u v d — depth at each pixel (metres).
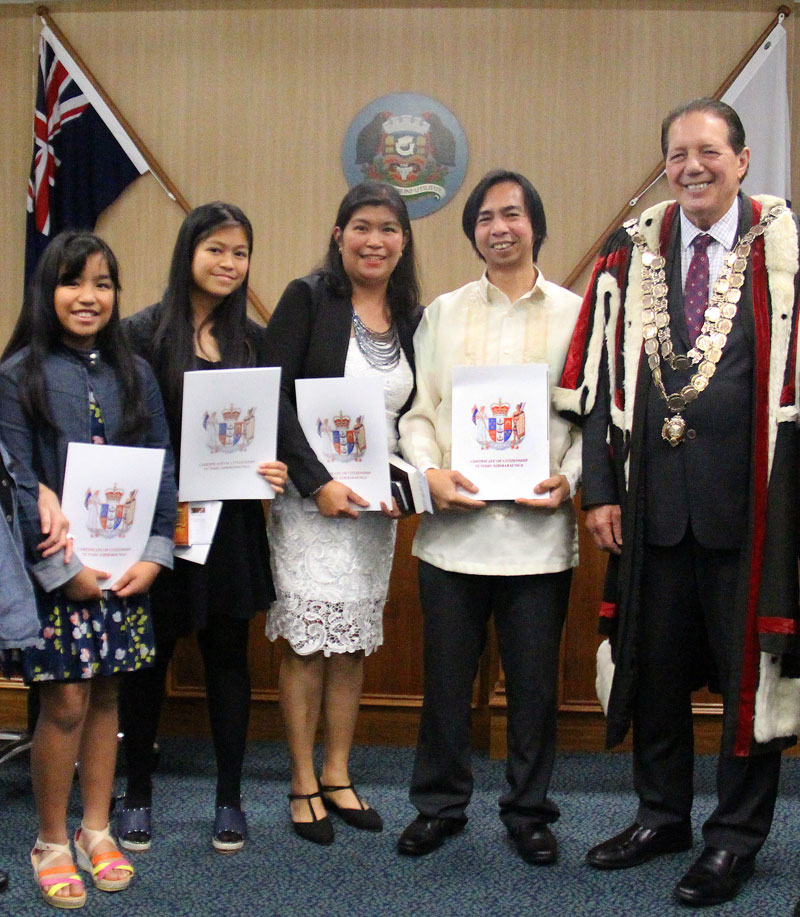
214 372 2.25
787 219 2.12
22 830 2.48
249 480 2.30
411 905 2.11
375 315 2.48
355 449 2.35
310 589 2.40
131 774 2.44
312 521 2.40
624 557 2.20
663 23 4.52
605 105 4.56
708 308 2.14
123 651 2.13
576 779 2.89
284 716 2.50
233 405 2.28
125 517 2.12
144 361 2.25
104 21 4.68
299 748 2.48
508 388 2.29
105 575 2.11
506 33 4.57
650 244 2.24
